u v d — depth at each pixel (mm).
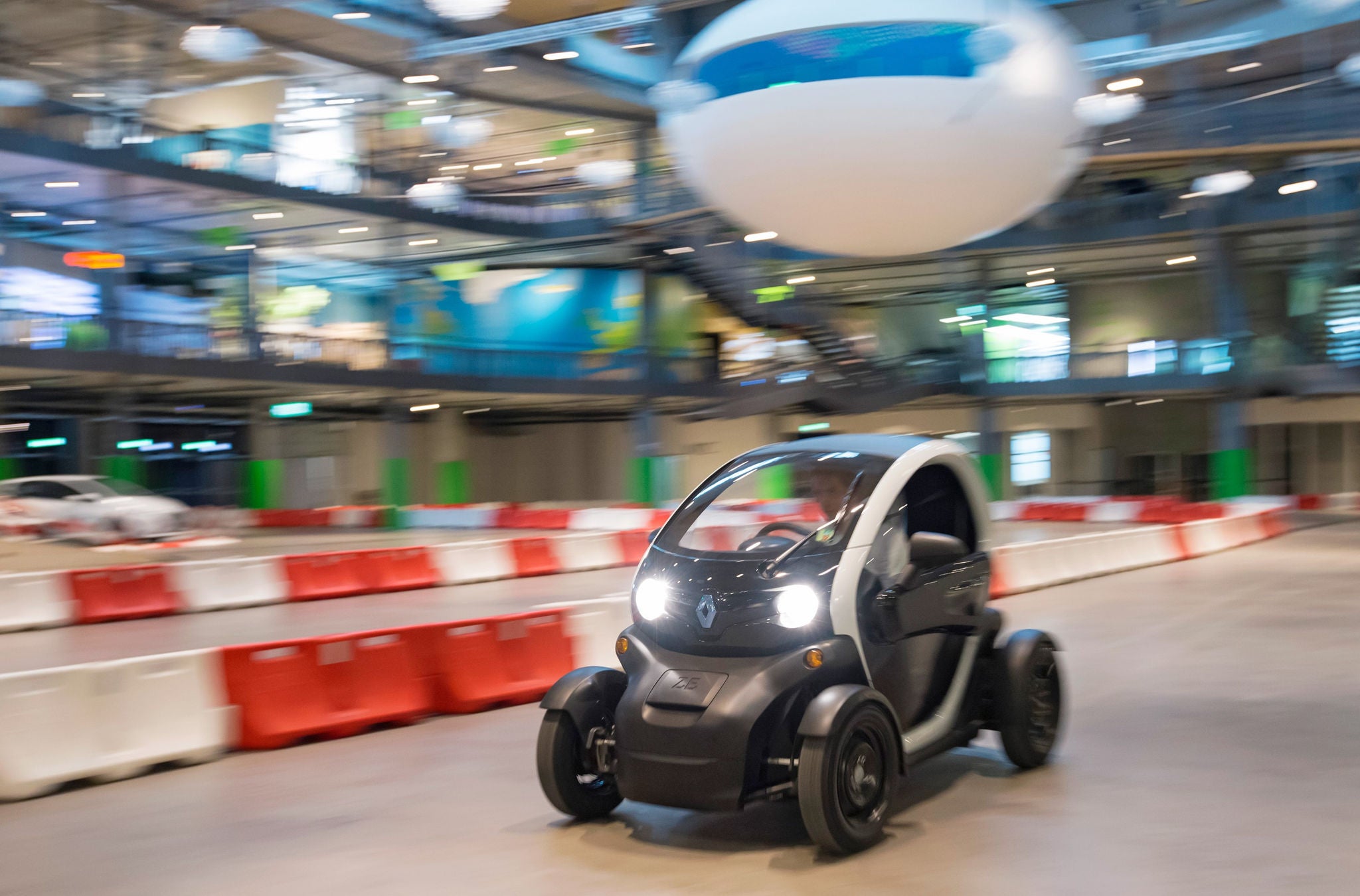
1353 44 32188
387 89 34750
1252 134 29641
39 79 30625
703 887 5016
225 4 28328
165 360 27734
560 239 37156
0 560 19406
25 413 31797
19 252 30469
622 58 37688
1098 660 10820
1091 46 34906
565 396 35812
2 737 6820
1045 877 5059
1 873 5477
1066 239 34938
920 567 6074
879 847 5492
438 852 5594
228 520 30844
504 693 9273
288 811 6418
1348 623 13023
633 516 32094
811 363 35469
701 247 34344
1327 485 41969
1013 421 42500
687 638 5664
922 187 10977
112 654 11953
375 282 40844
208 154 31031
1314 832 5637
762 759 5457
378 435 40469
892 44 10633
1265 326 40812
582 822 6027
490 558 19375
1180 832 5664
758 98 11055
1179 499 37219
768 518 6117
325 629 13695
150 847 5812
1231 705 8742
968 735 6531
